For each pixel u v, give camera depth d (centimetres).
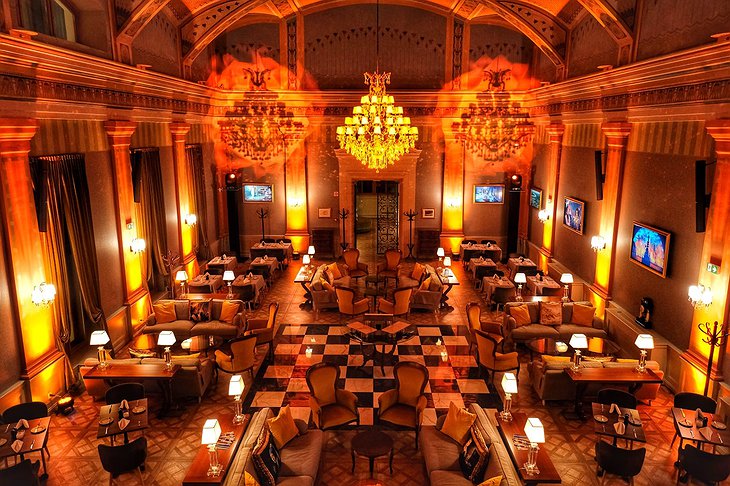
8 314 673
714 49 655
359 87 1531
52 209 756
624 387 787
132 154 1000
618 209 995
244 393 820
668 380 823
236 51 1509
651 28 843
